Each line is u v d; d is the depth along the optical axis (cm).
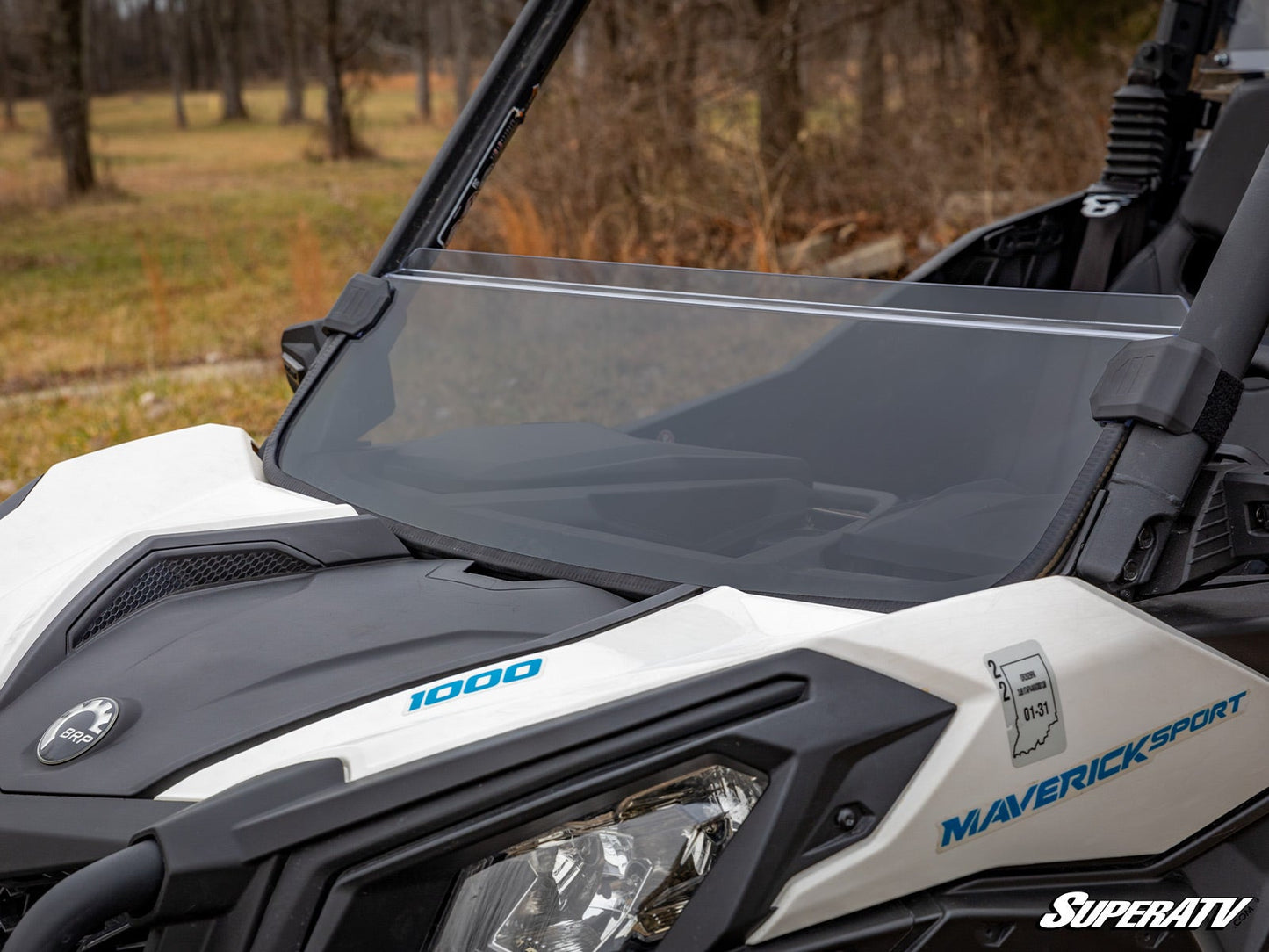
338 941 115
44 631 163
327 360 213
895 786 129
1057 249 316
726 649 136
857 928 127
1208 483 142
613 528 170
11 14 2864
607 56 802
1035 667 137
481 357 201
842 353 178
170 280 1242
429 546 175
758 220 755
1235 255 149
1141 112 302
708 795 125
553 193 759
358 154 3050
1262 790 157
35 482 210
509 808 120
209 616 163
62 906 112
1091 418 158
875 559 155
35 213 2005
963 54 1020
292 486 196
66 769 136
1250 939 154
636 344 192
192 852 116
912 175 852
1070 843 141
